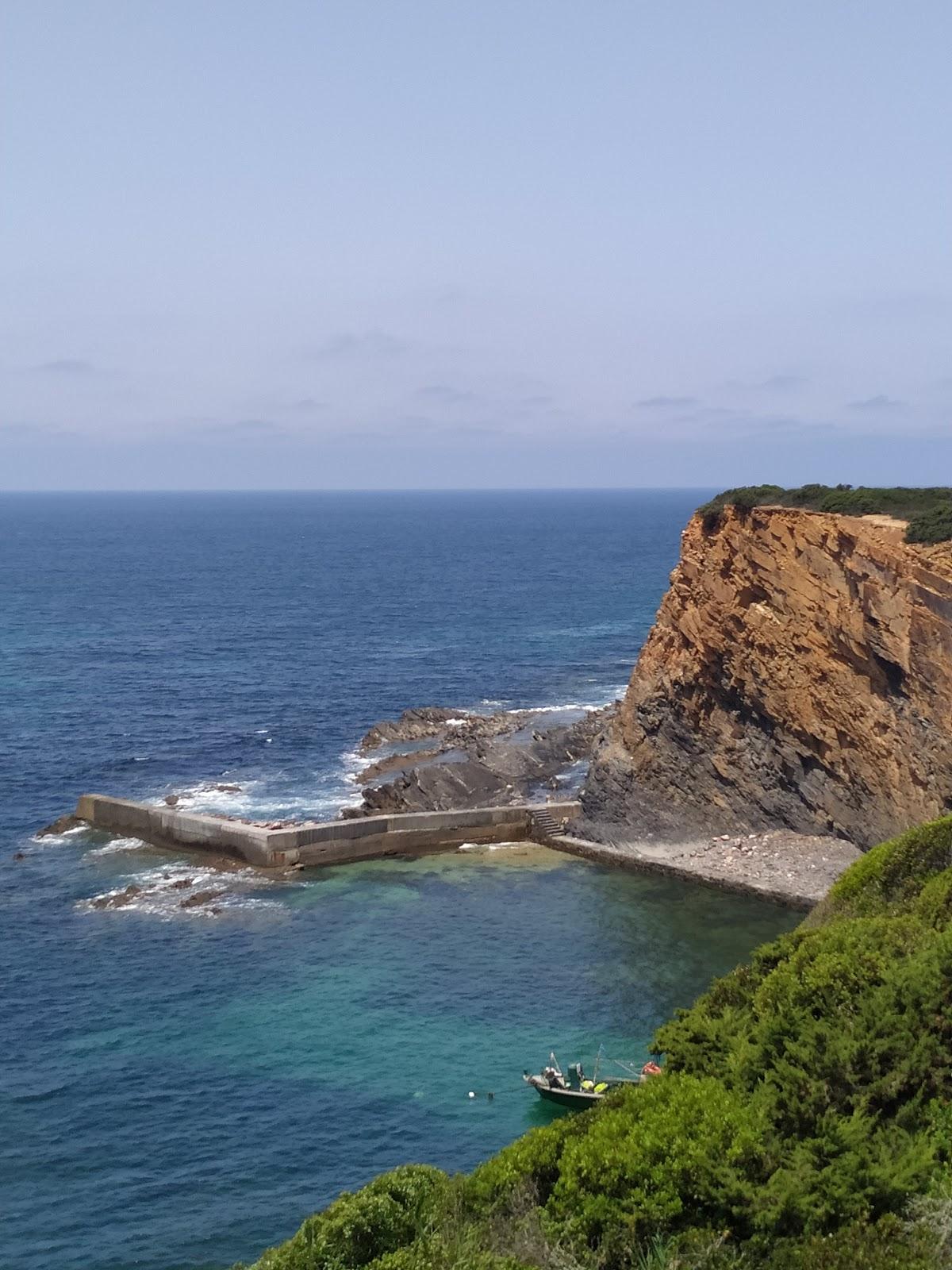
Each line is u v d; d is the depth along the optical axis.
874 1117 22.27
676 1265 19.84
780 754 71.25
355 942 58.09
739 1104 23.08
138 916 61.12
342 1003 51.25
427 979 53.72
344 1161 39.66
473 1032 48.66
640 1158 21.77
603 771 76.00
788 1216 20.84
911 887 36.19
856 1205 20.59
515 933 59.59
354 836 71.31
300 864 69.25
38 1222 36.50
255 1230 36.12
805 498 71.19
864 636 64.44
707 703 74.56
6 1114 42.25
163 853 70.81
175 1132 41.25
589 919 61.59
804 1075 23.58
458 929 60.12
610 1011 50.56
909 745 63.00
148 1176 38.84
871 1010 24.84
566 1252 20.59
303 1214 36.88
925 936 27.69
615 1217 21.11
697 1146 21.78
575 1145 22.83
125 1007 50.53
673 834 73.06
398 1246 22.77
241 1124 41.75
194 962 55.34
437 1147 40.41
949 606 59.94
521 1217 21.75
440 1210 23.12
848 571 65.44
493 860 71.75
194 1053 46.69
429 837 73.94
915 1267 18.44
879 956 26.78
